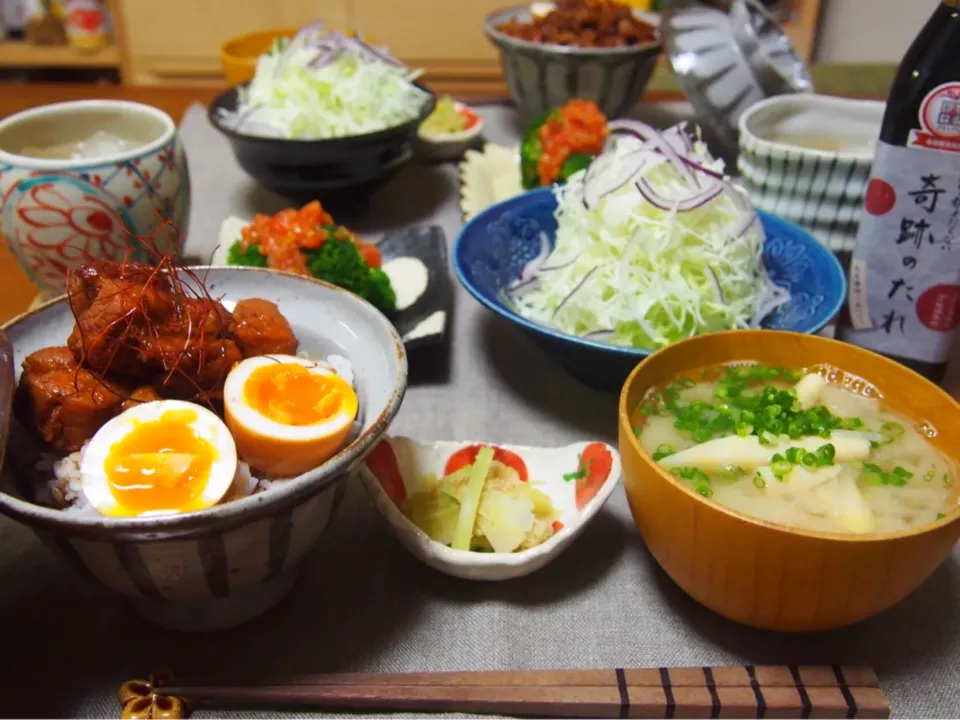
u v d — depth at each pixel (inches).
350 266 17.1
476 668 11.4
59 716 10.6
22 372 11.5
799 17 43.0
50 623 11.9
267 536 10.2
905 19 45.8
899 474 11.6
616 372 14.8
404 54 43.8
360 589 12.6
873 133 21.6
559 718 10.8
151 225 17.2
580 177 18.7
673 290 16.2
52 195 16.0
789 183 19.8
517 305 18.0
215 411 12.1
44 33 42.5
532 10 31.0
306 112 22.6
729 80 24.1
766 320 17.0
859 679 10.9
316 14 42.8
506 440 15.6
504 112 31.9
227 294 13.8
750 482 11.6
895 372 12.7
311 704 10.7
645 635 12.0
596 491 12.8
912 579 10.2
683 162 17.4
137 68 43.0
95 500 10.0
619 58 25.6
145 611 11.6
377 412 11.9
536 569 12.4
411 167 27.4
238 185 25.5
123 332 11.1
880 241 15.7
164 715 10.4
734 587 10.6
